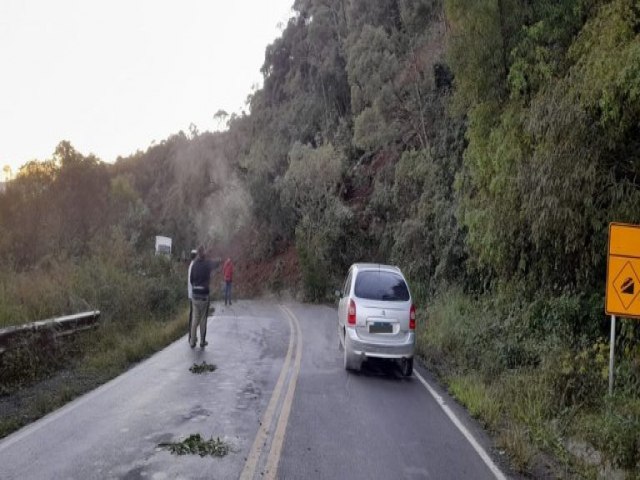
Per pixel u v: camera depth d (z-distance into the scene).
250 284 42.78
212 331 16.58
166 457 6.18
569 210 9.22
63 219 31.12
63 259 21.09
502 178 11.18
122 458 6.12
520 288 12.21
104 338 13.25
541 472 6.39
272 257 43.97
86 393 9.09
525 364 10.66
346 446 6.82
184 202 70.44
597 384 8.45
